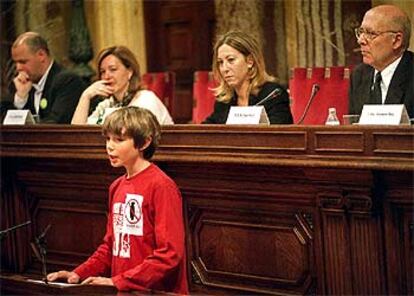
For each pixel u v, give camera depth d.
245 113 7.73
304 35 11.64
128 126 6.54
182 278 6.53
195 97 10.54
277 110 8.12
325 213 7.06
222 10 12.55
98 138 8.40
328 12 11.40
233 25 12.43
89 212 8.89
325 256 7.14
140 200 6.55
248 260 7.70
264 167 7.34
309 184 7.14
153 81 10.99
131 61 9.35
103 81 9.33
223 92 8.56
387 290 6.84
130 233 6.64
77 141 8.57
